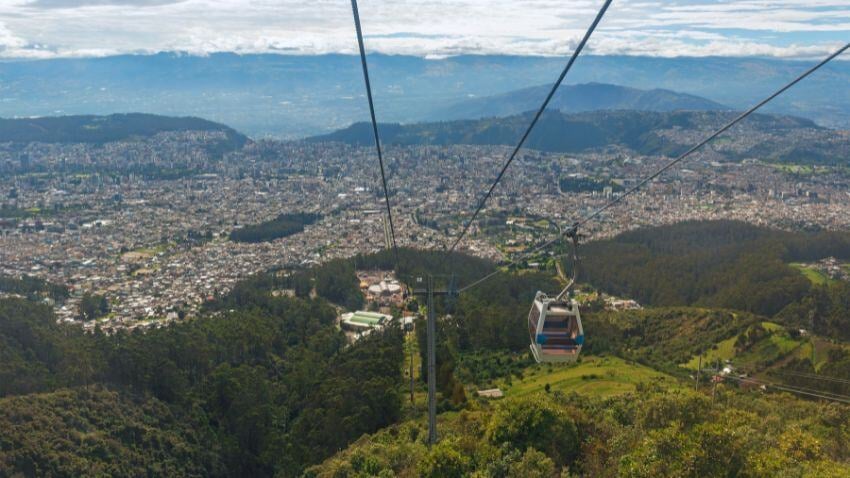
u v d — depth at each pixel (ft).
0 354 311.06
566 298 105.09
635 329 442.50
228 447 285.02
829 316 413.18
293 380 343.67
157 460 256.73
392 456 176.76
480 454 141.28
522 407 159.43
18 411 240.94
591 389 289.33
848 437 180.65
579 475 146.41
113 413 270.26
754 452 125.29
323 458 259.60
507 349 394.73
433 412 135.44
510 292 514.27
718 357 366.22
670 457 114.01
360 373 318.86
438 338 383.24
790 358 348.59
